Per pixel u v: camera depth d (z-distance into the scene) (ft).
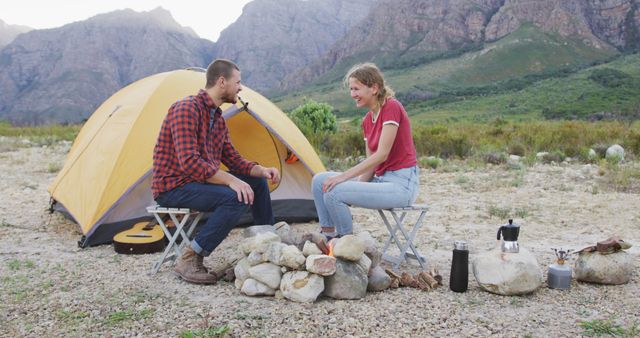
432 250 15.61
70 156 21.63
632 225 18.65
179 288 11.89
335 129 53.11
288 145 18.01
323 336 9.41
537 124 72.79
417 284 11.94
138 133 16.69
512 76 573.33
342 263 11.26
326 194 12.68
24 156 41.83
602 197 23.73
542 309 10.68
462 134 51.57
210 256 14.80
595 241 16.62
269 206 14.44
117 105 19.16
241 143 19.17
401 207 13.08
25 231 17.89
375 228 18.74
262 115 17.92
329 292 11.19
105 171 16.38
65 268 13.52
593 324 9.73
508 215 20.35
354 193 12.55
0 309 10.74
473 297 11.35
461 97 391.65
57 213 20.54
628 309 10.67
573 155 40.22
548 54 623.36
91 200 16.24
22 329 9.79
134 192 16.52
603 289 11.91
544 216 20.22
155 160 12.73
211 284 12.17
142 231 15.72
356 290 11.14
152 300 11.12
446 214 20.76
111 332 9.60
